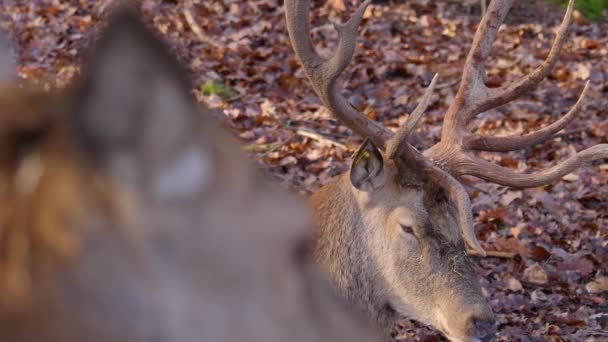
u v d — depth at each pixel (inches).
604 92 885.8
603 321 551.8
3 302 41.2
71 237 42.5
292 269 47.5
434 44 983.0
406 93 848.9
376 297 407.8
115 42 45.3
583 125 805.2
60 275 42.0
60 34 916.6
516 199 672.4
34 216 42.8
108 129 44.4
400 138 388.8
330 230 405.1
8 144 44.1
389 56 917.2
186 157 45.8
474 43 478.3
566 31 458.6
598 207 685.3
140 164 44.7
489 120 808.3
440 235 393.4
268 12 1032.8
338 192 410.6
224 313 43.9
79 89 45.1
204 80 827.4
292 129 743.7
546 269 599.8
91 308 41.7
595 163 750.5
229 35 958.4
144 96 45.2
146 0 1010.7
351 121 412.2
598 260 616.4
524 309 558.3
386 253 397.4
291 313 45.8
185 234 44.6
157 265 43.5
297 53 417.7
